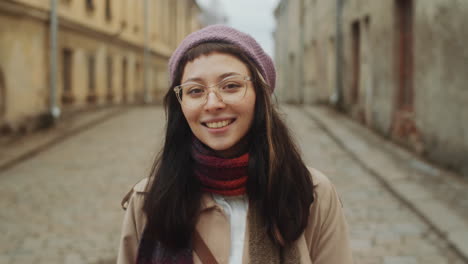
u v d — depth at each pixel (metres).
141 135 12.99
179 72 1.44
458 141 7.52
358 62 14.69
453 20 7.66
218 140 1.38
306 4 24.30
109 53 21.44
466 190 6.57
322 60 19.55
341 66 15.97
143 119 16.14
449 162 7.84
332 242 1.47
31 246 4.96
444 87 8.05
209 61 1.37
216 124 1.39
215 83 1.37
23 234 5.33
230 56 1.38
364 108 13.32
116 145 11.52
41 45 14.10
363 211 5.96
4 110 12.20
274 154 1.40
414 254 4.55
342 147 10.69
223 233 1.41
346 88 15.41
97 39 19.61
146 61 27.61
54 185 7.67
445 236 4.88
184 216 1.39
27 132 12.62
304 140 11.52
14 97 12.61
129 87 25.27
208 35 1.41
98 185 7.70
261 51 1.46
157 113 17.89
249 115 1.40
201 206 1.42
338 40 16.16
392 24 10.95
